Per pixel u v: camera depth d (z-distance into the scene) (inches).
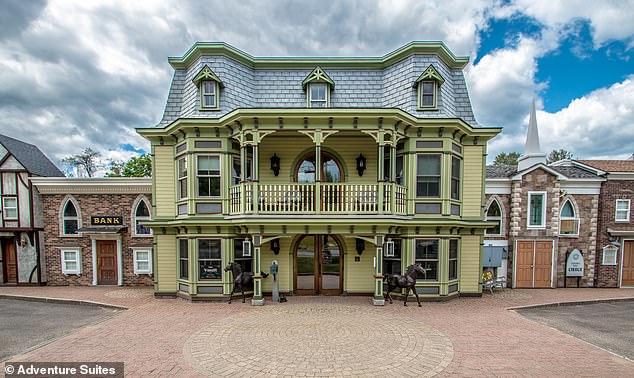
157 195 465.7
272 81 479.8
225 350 267.0
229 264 428.8
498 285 516.1
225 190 433.4
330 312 376.5
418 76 451.8
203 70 429.7
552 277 546.0
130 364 243.1
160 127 464.1
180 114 475.2
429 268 438.3
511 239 550.6
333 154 470.3
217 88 440.5
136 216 555.2
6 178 555.2
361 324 331.6
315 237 469.1
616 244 553.0
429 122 419.8
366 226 403.5
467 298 456.4
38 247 553.3
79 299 450.9
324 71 469.1
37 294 484.7
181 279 456.1
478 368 236.4
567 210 563.5
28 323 355.6
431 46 456.8
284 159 469.4
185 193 450.0
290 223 393.1
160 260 464.4
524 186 548.1
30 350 271.4
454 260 456.4
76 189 553.6
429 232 435.8
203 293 438.9
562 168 608.1
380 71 490.6
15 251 561.6
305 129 402.3
